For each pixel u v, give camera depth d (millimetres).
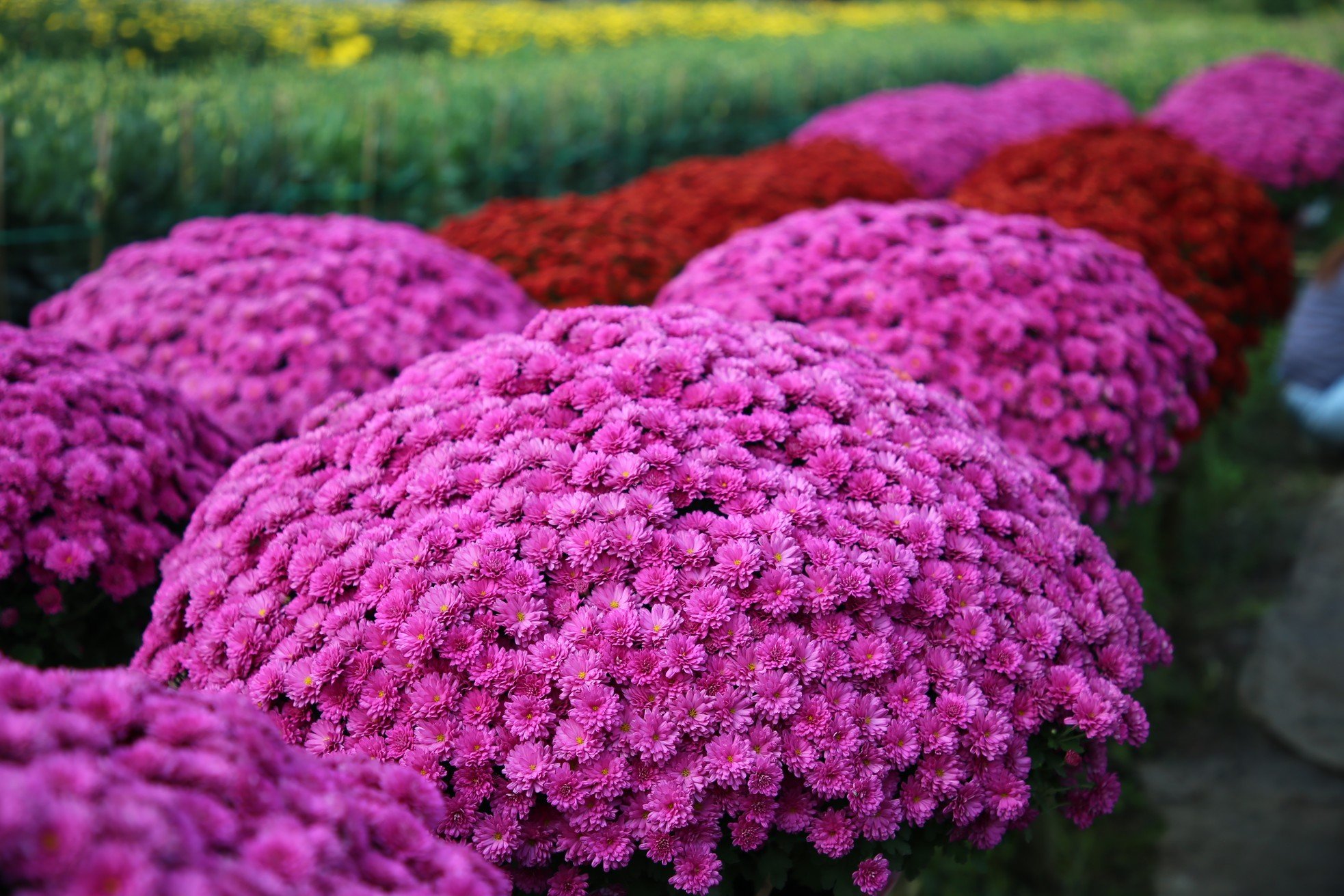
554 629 1560
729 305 2912
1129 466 2803
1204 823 3596
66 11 9406
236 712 1123
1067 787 1707
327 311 3018
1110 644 1791
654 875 1474
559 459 1698
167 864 825
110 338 3008
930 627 1649
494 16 15234
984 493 1894
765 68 10414
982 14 23422
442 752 1479
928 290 2873
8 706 957
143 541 2154
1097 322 2811
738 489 1688
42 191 4391
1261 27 21203
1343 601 4426
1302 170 7441
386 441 1847
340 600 1649
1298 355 5727
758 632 1546
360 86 7164
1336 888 3344
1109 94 8953
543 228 3838
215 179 4965
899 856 1583
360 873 1040
